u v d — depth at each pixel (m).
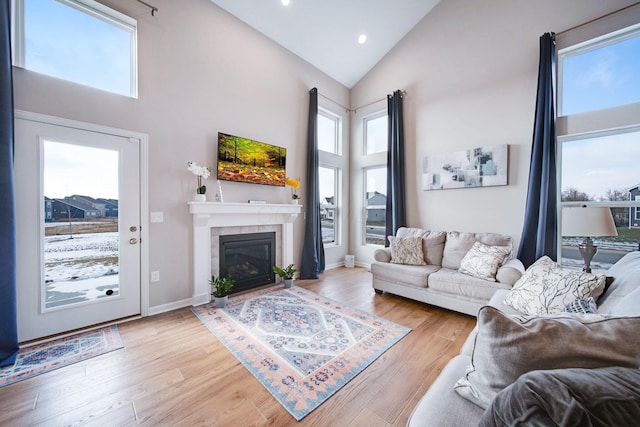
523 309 1.81
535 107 3.15
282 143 4.02
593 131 2.86
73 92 2.30
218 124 3.26
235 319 2.63
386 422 1.40
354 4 3.66
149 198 2.72
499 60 3.46
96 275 2.46
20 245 2.09
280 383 1.69
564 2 3.00
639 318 0.76
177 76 2.91
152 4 2.72
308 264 4.18
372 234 5.12
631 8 2.65
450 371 1.11
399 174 4.33
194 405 1.50
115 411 1.46
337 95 5.00
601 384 0.59
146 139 2.69
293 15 3.61
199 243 3.05
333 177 5.21
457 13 3.83
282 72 4.02
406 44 4.39
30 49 2.19
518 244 3.31
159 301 2.79
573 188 3.02
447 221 3.95
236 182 3.47
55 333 2.25
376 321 2.61
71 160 2.32
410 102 4.36
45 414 1.43
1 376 1.73
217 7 3.25
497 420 0.66
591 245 2.25
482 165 3.55
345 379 1.73
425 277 2.97
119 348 2.08
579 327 0.77
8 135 1.91
